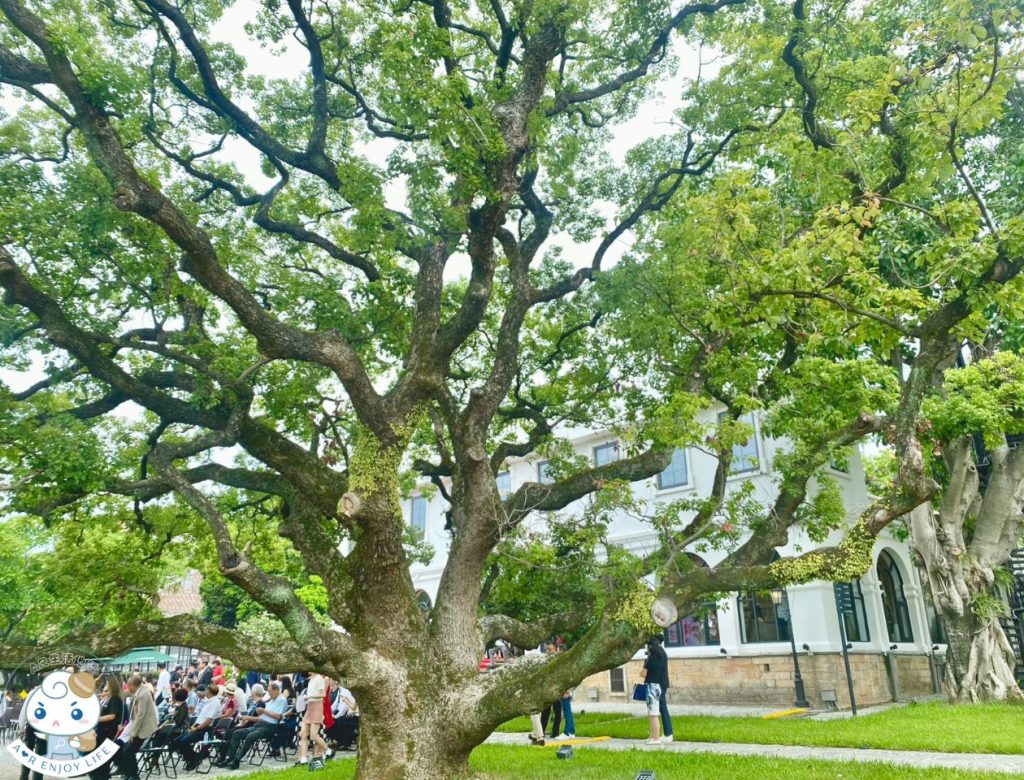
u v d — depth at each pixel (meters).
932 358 7.35
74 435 7.94
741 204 8.27
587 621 9.91
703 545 10.89
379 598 8.41
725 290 9.73
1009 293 6.77
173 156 10.74
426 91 8.59
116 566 11.34
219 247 10.41
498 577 12.27
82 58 7.27
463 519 9.46
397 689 7.98
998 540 16.28
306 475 9.09
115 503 11.98
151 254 9.36
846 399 12.35
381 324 11.48
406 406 8.83
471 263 9.45
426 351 9.10
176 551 13.53
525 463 24.25
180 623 7.85
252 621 27.19
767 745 10.88
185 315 10.15
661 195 13.06
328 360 8.26
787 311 8.86
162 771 12.27
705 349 10.85
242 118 10.23
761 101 12.20
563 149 11.81
